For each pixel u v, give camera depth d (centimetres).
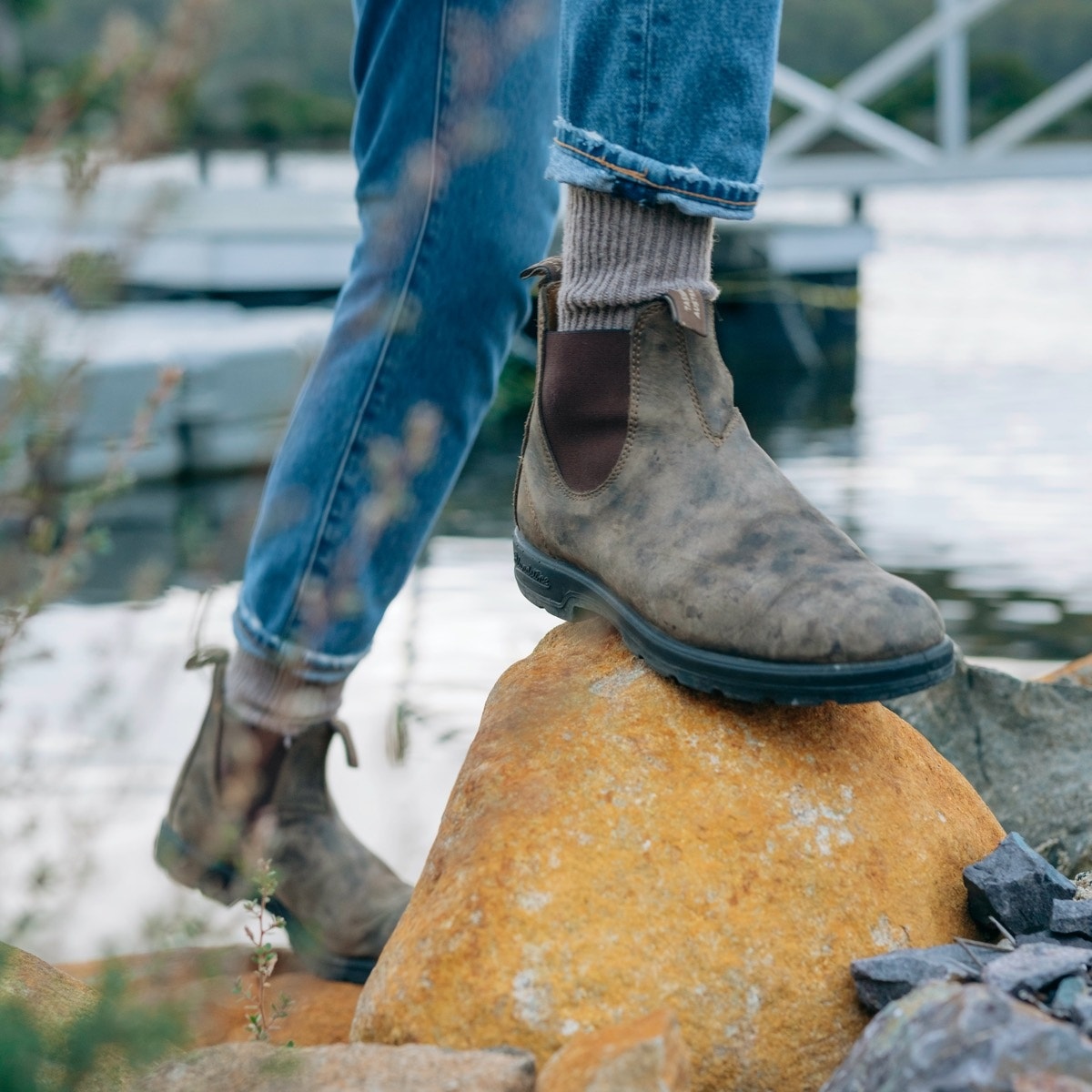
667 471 139
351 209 1397
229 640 179
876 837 132
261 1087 100
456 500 768
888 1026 101
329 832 177
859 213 1656
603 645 150
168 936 81
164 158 78
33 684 288
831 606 123
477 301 160
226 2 75
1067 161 1378
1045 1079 88
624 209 135
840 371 1352
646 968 117
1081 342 1418
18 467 88
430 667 388
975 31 2467
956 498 718
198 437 776
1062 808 185
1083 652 450
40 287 81
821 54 2194
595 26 128
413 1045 107
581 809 127
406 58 154
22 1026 78
